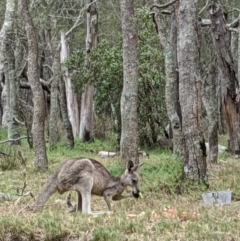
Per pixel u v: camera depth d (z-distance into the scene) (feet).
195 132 36.45
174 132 48.32
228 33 55.01
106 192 30.19
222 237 24.14
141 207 31.53
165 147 67.10
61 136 76.84
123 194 34.65
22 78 88.63
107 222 26.71
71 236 25.14
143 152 59.21
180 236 24.47
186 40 36.27
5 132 83.61
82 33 104.27
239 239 23.81
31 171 47.37
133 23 41.32
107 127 84.74
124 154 41.39
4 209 31.19
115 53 65.00
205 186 36.27
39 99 48.11
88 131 77.41
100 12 97.25
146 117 65.26
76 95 83.10
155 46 67.92
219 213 28.48
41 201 29.53
